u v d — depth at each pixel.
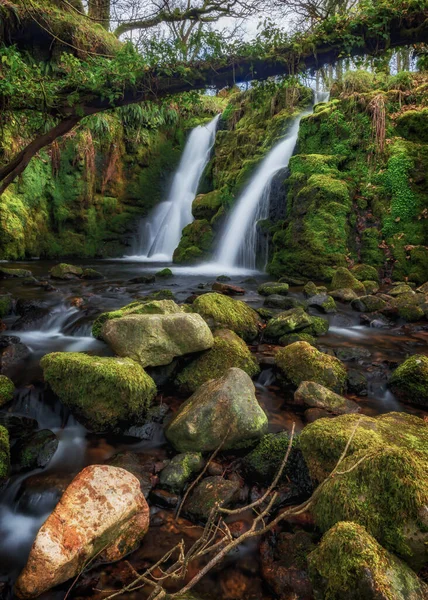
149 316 4.21
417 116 9.77
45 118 6.36
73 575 2.16
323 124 10.98
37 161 13.79
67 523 2.21
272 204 11.30
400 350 5.12
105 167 16.20
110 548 2.28
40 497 2.75
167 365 4.20
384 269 9.23
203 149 18.67
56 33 9.45
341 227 9.30
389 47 5.99
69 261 13.85
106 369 3.54
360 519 2.07
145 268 12.01
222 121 17.95
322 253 9.17
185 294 7.59
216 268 11.97
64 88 6.13
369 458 2.23
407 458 2.14
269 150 13.80
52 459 3.14
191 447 3.13
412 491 2.00
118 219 16.55
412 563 1.93
